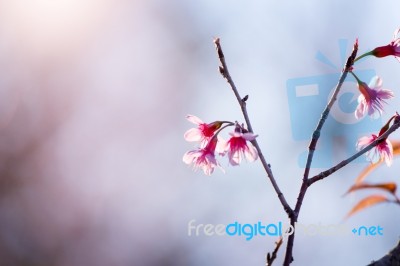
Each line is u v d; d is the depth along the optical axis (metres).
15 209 8.30
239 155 2.48
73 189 8.73
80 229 8.62
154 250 8.74
